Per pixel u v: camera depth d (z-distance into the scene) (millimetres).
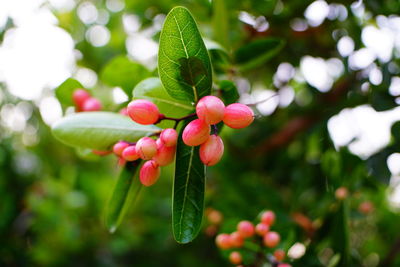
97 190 841
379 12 589
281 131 724
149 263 906
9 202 836
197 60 383
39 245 832
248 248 492
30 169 896
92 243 870
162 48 381
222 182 705
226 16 507
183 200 397
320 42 691
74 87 483
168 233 867
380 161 552
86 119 435
